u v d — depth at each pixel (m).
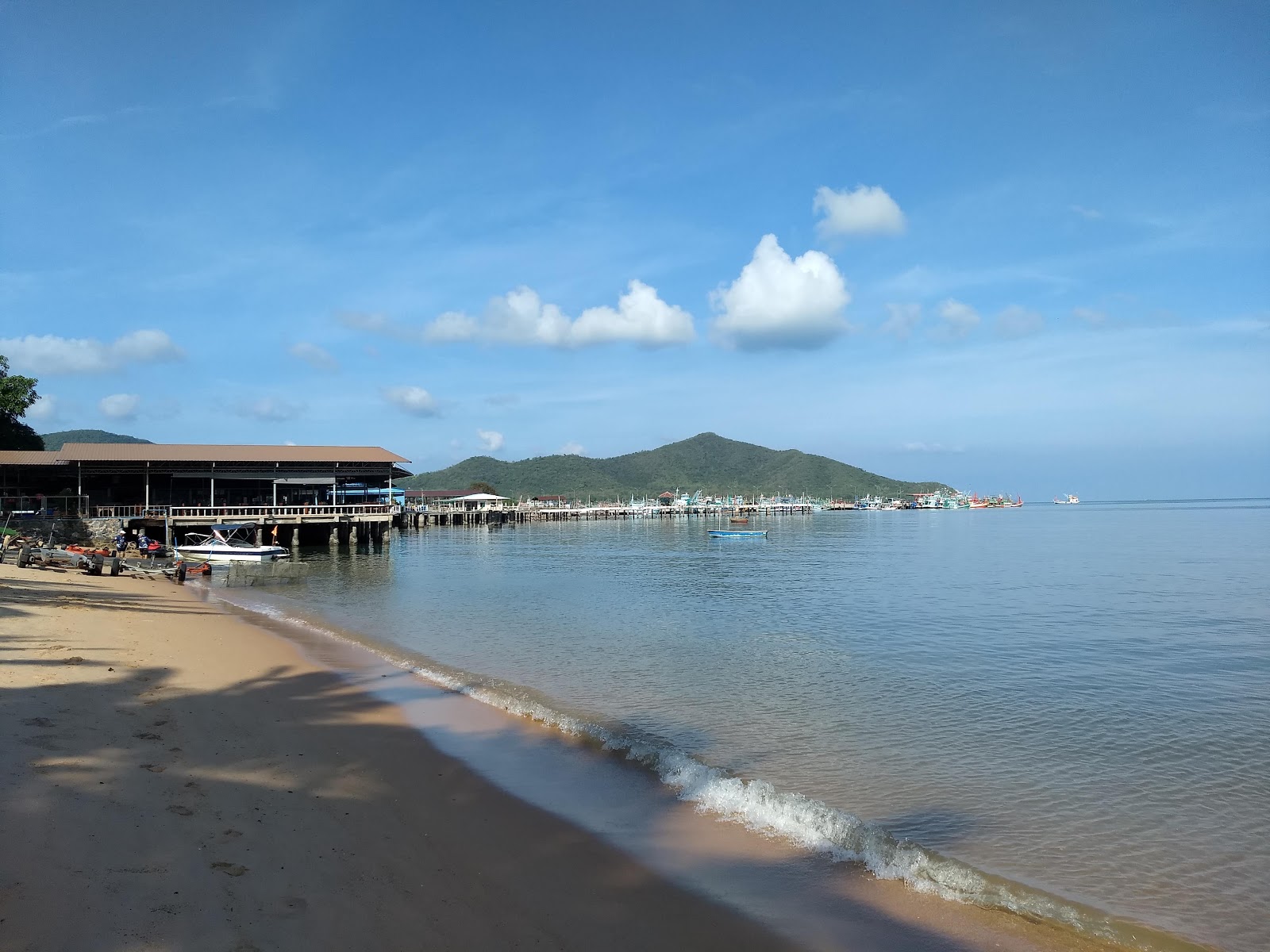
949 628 25.92
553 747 12.24
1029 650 21.92
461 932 6.56
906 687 17.30
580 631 25.05
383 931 6.37
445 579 44.03
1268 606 31.41
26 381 70.69
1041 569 49.91
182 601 29.50
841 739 13.48
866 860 8.55
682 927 7.07
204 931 5.90
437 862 7.91
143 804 8.13
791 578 45.50
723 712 15.12
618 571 50.44
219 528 57.31
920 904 7.70
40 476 64.00
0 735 9.61
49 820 7.38
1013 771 11.91
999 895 7.93
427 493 157.00
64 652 15.25
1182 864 8.88
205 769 9.62
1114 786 11.30
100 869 6.61
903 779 11.55
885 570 50.75
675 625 26.56
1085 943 7.13
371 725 12.99
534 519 158.88
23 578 28.09
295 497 74.94
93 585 30.22
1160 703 16.02
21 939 5.42
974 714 15.12
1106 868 8.77
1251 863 8.90
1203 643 23.12
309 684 15.75
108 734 10.35
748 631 25.30
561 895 7.49
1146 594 35.69
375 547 67.50
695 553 69.81
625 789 10.50
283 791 9.29
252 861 7.24
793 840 9.01
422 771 10.79
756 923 7.20
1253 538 85.19
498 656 20.58
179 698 12.88
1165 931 7.43
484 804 9.75
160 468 64.69
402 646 21.91
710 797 10.23
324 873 7.23
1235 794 11.02
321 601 32.84
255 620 25.55
